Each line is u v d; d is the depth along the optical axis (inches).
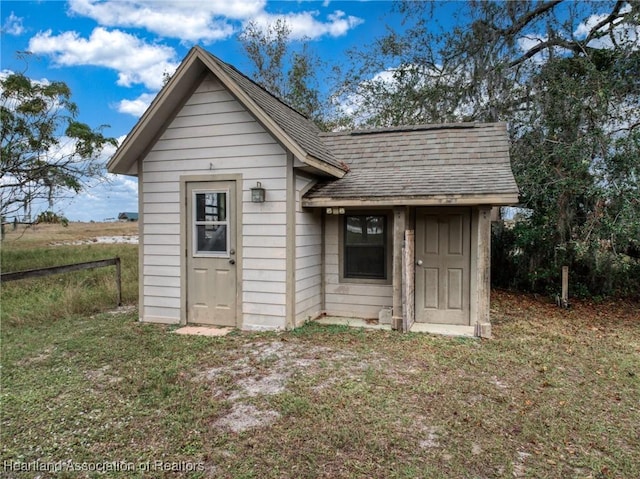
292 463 111.9
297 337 230.1
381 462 112.1
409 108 497.0
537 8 422.9
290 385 162.7
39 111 495.8
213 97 251.4
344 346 214.2
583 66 354.3
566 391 159.5
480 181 236.2
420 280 263.6
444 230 258.2
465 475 106.6
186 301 264.8
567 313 305.9
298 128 274.4
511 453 116.6
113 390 162.2
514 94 409.7
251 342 221.9
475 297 254.2
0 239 529.0
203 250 261.6
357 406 144.3
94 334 242.1
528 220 370.3
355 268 285.4
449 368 182.4
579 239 317.1
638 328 263.6
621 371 182.2
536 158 346.0
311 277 273.3
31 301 332.2
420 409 142.6
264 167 244.1
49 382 170.6
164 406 147.2
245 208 249.4
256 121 243.6
